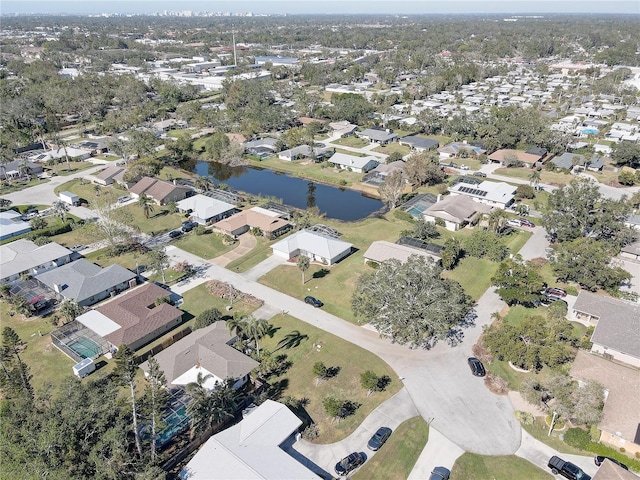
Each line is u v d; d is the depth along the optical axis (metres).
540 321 60.22
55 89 199.50
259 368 58.06
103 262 88.12
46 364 61.75
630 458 46.62
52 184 129.25
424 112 176.88
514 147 149.62
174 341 66.81
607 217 84.69
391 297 63.16
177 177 135.00
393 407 54.28
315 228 99.62
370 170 137.38
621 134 160.38
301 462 47.53
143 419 48.75
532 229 99.25
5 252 85.88
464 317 70.38
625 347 59.69
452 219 99.62
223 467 43.28
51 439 40.41
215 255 90.31
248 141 167.12
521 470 46.50
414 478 45.84
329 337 66.62
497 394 55.91
